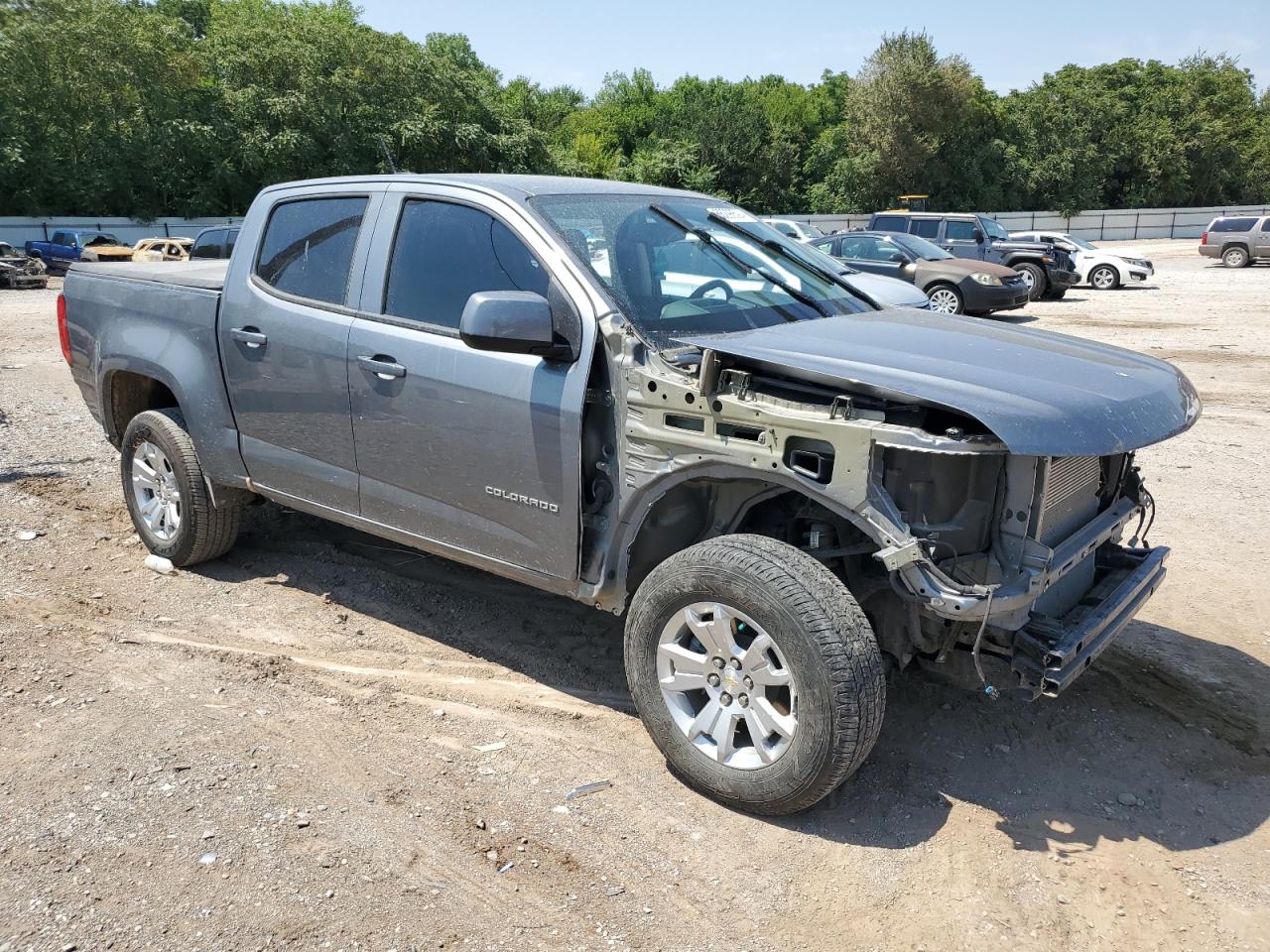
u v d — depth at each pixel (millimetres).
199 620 4680
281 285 4484
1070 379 3238
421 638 4574
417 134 45188
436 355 3828
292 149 42875
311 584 5141
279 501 4719
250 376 4574
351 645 4480
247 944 2631
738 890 2920
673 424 3303
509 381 3609
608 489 3523
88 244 32250
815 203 63344
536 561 3727
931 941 2738
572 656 4410
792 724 3086
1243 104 74875
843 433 2936
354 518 4371
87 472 7105
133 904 2762
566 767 3535
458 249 3902
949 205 63469
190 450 5027
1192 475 7352
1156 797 3441
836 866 3033
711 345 3307
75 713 3785
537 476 3602
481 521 3869
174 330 4949
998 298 17406
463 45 73250
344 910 2771
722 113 63531
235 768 3441
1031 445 2793
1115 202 71875
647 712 3432
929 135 61531
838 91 79750
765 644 3096
